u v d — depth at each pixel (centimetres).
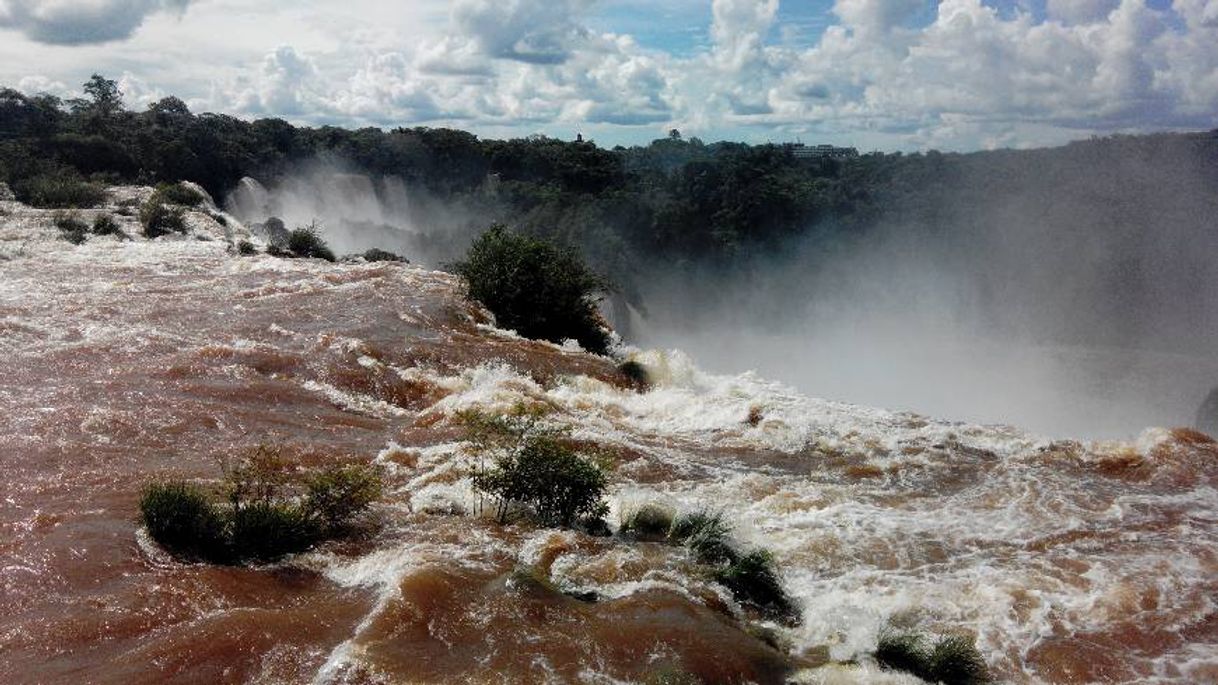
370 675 563
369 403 1362
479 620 643
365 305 1923
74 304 1753
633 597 711
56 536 744
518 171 10075
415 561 737
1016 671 655
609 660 605
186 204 4388
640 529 916
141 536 756
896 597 764
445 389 1455
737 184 9362
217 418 1145
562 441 1156
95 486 878
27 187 4109
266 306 1867
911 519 967
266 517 763
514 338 1864
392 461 1065
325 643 608
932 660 650
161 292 1972
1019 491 1070
